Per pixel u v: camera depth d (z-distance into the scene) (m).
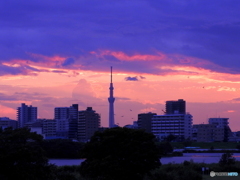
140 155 72.06
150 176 79.31
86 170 72.44
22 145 59.81
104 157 72.75
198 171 97.12
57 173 75.19
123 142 73.06
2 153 58.41
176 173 86.69
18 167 58.34
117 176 70.81
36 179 59.66
